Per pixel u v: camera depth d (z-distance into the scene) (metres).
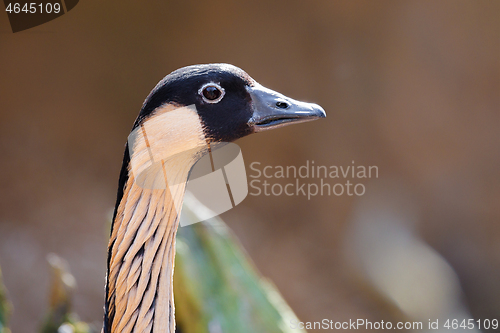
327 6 17.38
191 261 6.32
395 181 17.31
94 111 17.38
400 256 15.52
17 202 15.32
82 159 16.86
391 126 17.45
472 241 16.86
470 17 17.11
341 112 17.47
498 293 16.06
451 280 15.62
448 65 17.31
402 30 17.33
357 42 17.45
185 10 17.45
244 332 6.30
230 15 17.53
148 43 17.53
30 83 16.83
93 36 17.11
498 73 17.14
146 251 4.09
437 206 17.19
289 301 14.66
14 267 13.58
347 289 15.02
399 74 17.38
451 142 17.34
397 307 14.37
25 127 16.61
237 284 6.50
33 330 12.50
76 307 13.06
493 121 17.27
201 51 17.61
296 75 17.56
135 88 17.64
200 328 6.23
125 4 17.09
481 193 17.17
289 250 15.94
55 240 14.70
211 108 4.32
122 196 4.09
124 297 4.09
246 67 17.67
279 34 17.59
